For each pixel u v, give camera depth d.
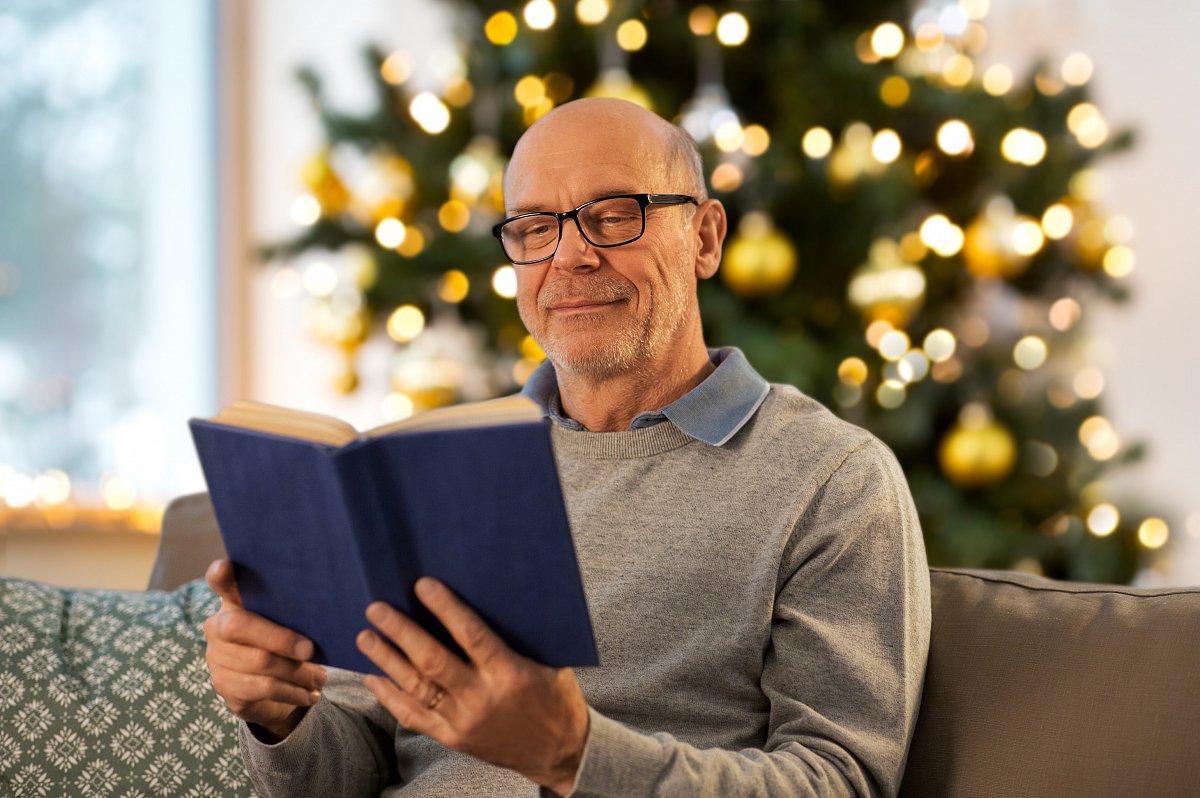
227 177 3.39
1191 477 3.01
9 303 3.12
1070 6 3.05
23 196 3.14
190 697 1.42
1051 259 2.57
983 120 2.41
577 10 2.38
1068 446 2.60
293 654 1.01
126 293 3.28
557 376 1.44
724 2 2.47
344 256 2.72
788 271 2.21
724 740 1.21
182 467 3.31
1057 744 1.11
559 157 1.38
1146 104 3.02
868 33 2.54
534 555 0.87
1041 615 1.20
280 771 1.19
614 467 1.32
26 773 1.38
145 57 3.30
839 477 1.24
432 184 2.51
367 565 0.89
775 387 1.38
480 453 0.85
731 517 1.25
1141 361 3.05
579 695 0.96
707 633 1.22
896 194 2.30
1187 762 1.05
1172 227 3.01
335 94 3.35
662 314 1.38
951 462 2.37
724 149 2.32
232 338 3.39
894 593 1.19
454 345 2.89
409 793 1.25
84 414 3.21
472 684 0.89
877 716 1.14
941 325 2.60
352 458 0.87
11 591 1.52
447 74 2.68
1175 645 1.11
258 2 3.41
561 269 1.37
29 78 3.15
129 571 2.94
